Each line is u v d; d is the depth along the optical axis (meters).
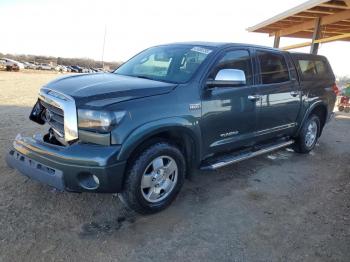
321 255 3.14
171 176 3.81
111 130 3.16
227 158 4.59
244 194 4.40
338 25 13.35
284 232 3.50
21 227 3.26
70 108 3.24
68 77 4.03
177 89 3.73
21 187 4.09
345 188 4.81
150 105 3.42
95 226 3.39
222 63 4.29
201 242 3.23
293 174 5.30
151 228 3.43
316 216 3.89
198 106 3.87
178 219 3.64
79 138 3.26
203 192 4.38
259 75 4.87
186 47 4.58
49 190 4.05
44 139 3.66
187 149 4.04
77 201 3.86
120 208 3.78
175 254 3.03
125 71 4.72
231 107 4.33
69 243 3.08
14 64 39.19
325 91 6.50
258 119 4.88
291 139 6.11
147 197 3.56
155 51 4.89
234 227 3.55
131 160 3.41
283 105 5.36
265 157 6.12
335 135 8.55
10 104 10.23
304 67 6.04
